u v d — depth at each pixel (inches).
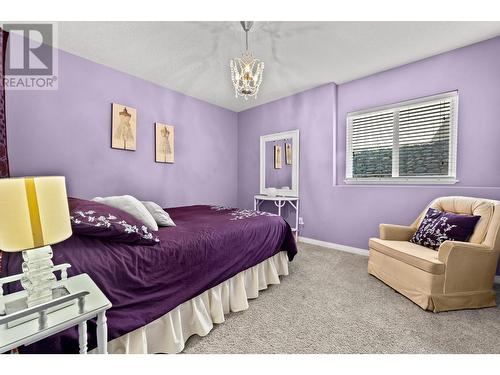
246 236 70.6
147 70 109.7
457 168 92.9
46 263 33.3
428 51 93.9
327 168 128.3
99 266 40.1
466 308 64.3
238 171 177.2
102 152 104.7
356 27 78.4
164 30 79.8
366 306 66.4
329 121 126.6
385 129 113.4
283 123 148.4
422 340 51.8
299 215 141.6
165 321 48.8
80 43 87.6
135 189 117.6
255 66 102.0
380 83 112.7
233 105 162.4
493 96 84.7
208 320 57.1
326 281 83.8
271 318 61.2
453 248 63.1
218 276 59.4
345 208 121.6
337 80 122.3
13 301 31.4
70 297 29.5
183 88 131.6
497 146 84.4
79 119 97.3
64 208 33.4
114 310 39.0
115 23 75.9
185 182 142.6
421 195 97.5
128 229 46.3
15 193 28.1
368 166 119.7
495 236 65.8
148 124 122.2
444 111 96.4
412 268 68.7
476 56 87.7
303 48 91.3
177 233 59.3
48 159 89.9
